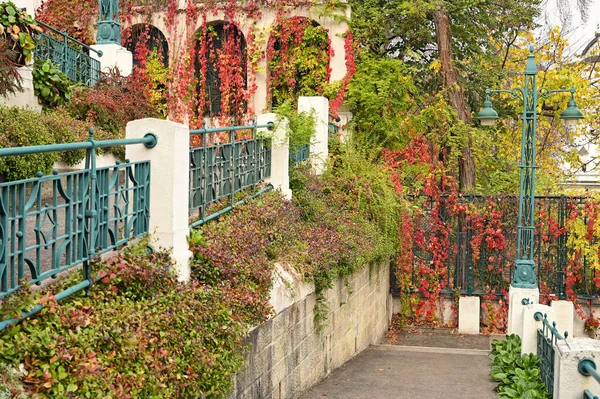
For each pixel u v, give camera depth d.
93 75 18.42
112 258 6.11
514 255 18.84
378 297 16.31
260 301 7.74
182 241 7.20
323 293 10.85
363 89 20.64
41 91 13.38
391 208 15.80
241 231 8.82
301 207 12.28
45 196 10.73
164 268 6.68
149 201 6.93
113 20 19.66
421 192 19.30
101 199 5.96
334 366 11.77
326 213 12.93
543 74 25.42
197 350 6.05
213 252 7.60
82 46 19.72
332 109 19.94
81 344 4.88
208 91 22.61
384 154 19.06
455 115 21.11
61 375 4.54
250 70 21.92
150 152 6.94
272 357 8.41
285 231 10.12
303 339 9.80
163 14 22.28
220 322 6.74
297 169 13.16
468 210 18.70
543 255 18.69
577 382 6.68
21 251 4.83
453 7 21.95
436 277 18.86
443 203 19.05
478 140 21.83
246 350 7.33
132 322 5.55
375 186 15.70
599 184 30.38
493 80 23.67
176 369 5.69
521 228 14.31
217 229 8.66
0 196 4.56
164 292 6.49
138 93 17.06
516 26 23.95
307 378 10.09
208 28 22.25
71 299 5.54
